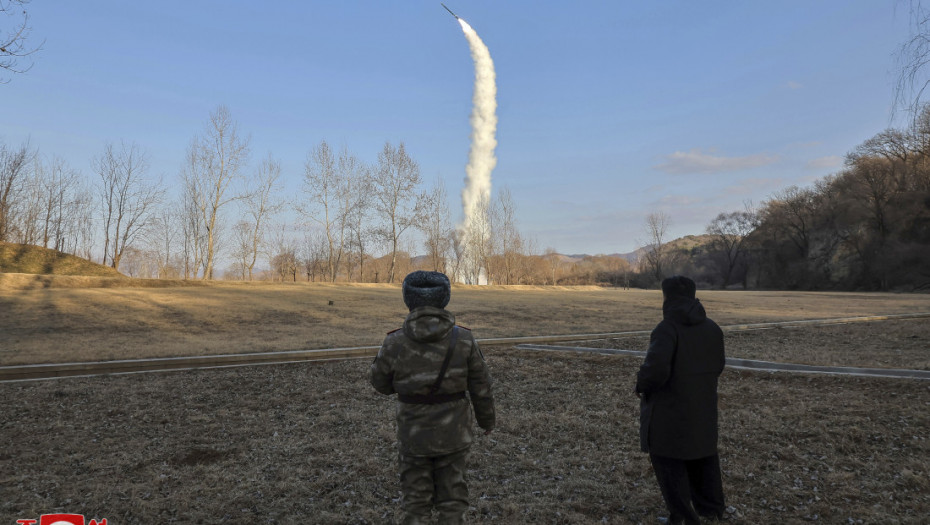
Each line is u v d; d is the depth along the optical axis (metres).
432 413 2.81
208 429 6.39
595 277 98.62
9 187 42.19
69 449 5.59
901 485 4.30
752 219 85.50
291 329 18.17
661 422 3.52
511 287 47.59
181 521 3.94
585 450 5.46
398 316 22.47
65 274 34.12
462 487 2.89
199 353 12.34
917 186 63.50
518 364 10.48
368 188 49.31
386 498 4.35
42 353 12.19
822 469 4.71
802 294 45.84
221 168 44.47
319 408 7.38
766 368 8.85
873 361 9.41
